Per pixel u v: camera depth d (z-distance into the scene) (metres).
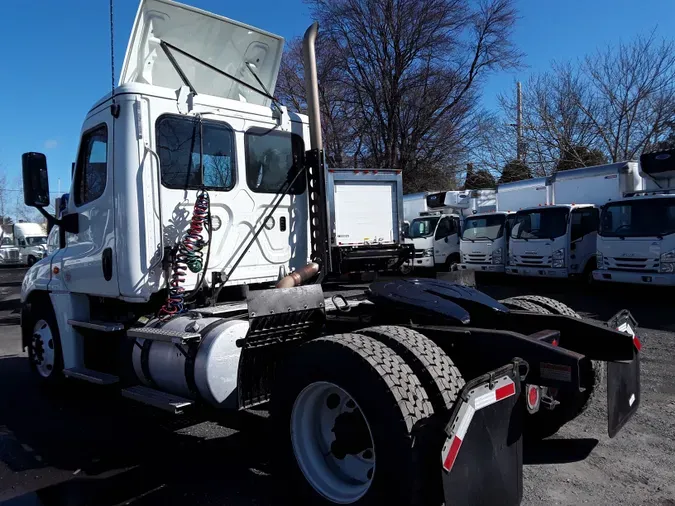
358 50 23.25
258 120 5.23
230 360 3.88
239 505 3.59
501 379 2.86
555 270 14.88
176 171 4.68
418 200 22.06
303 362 3.23
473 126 24.59
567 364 3.09
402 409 2.76
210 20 5.18
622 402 3.88
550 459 4.13
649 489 3.63
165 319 4.36
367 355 2.95
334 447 3.25
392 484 2.77
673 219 12.09
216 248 4.86
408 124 23.70
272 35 5.70
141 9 4.72
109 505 3.64
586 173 15.29
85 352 5.41
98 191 4.94
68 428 5.10
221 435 4.85
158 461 4.32
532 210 15.65
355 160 24.56
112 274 4.71
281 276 5.30
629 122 22.69
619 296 13.22
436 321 3.82
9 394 6.27
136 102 4.50
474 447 2.68
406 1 22.47
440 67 23.42
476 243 17.56
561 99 24.11
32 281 6.05
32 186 4.97
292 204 5.43
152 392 4.22
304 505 3.34
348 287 6.16
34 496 3.79
